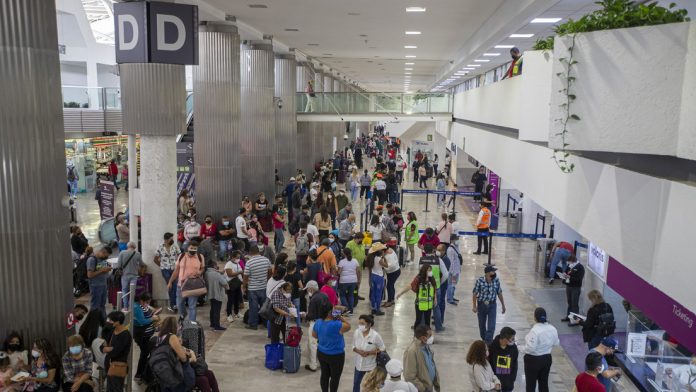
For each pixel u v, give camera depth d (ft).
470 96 65.72
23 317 23.75
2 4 22.33
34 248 23.71
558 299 42.27
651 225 15.98
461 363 30.63
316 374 29.09
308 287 30.53
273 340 29.84
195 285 33.35
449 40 67.92
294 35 68.33
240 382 27.91
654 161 17.88
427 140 130.00
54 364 22.89
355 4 45.52
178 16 37.63
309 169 101.09
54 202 24.16
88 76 103.76
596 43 17.07
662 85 15.42
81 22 101.04
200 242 38.06
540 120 25.98
